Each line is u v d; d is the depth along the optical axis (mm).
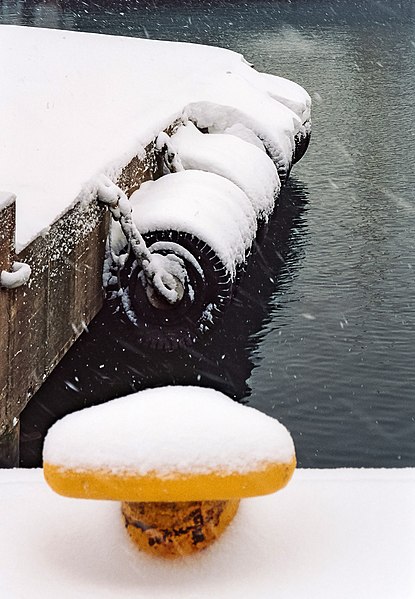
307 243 16266
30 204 8656
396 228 17156
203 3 57531
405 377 10898
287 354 11641
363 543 2561
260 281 14328
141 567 2477
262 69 34875
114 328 10680
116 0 55312
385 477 2926
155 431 2316
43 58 18844
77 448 2320
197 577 2434
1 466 7188
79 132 11945
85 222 9531
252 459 2303
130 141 11711
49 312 8266
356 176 20828
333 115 27297
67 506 2729
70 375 10414
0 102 13609
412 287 14180
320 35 46062
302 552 2525
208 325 10664
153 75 17656
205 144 14094
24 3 52531
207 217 10938
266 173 14586
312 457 9039
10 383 7207
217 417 2365
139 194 11680
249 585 2393
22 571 2465
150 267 10453
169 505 2490
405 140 24281
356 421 9789
